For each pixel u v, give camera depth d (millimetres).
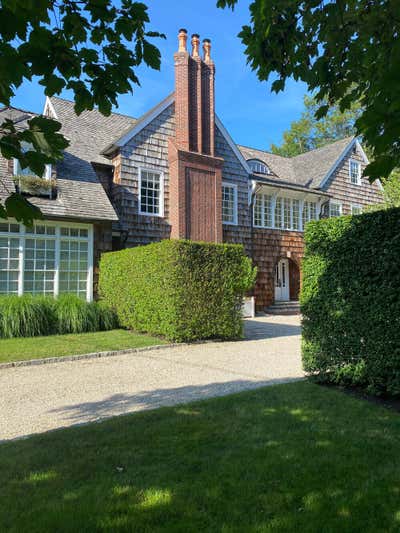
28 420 4512
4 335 10156
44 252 12477
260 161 20969
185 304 10023
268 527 2361
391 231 5117
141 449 3453
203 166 15859
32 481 2904
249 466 3107
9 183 11641
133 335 10953
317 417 4270
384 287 5141
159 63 2678
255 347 9766
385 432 3836
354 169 23734
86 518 2443
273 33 3646
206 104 16500
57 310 11148
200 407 4641
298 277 21406
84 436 3762
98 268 13461
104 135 16406
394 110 1844
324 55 3637
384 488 2799
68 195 12539
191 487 2799
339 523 2410
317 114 3949
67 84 2539
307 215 21312
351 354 5516
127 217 14430
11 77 1977
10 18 1868
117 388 5906
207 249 10523
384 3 3195
